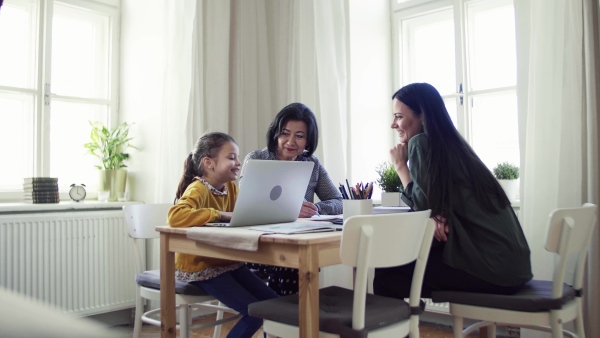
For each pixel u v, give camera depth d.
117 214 2.97
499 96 2.95
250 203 1.54
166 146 2.98
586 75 2.24
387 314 1.35
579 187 2.21
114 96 3.33
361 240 1.21
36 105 2.97
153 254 3.03
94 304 2.84
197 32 3.08
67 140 3.17
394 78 3.42
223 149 1.83
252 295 1.73
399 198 2.35
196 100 3.04
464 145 1.66
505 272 1.50
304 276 1.26
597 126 2.23
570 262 2.20
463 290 1.57
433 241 1.61
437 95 1.74
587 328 2.19
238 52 3.35
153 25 3.16
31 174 2.97
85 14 3.25
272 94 3.51
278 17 3.50
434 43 3.30
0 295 0.28
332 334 1.28
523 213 2.34
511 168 2.65
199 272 1.72
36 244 2.61
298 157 2.44
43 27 2.98
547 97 2.28
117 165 3.16
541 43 2.29
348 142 3.08
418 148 1.66
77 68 3.23
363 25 3.29
